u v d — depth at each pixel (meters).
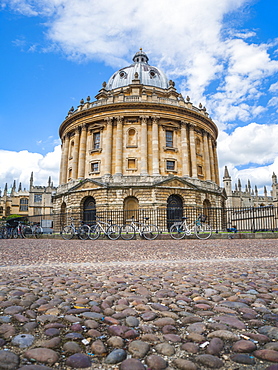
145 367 2.18
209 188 42.00
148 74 50.94
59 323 3.09
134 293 4.48
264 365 2.21
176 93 47.88
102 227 21.17
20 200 102.50
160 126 40.88
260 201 96.06
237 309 3.62
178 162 40.88
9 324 3.06
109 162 38.94
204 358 2.28
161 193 36.81
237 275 6.00
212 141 50.81
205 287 4.87
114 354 2.35
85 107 43.16
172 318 3.29
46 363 2.24
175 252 11.22
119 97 40.91
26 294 4.36
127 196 37.00
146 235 20.09
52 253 11.16
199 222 20.89
